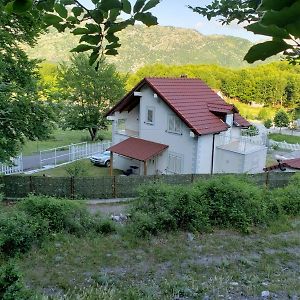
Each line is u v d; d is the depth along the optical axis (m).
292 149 34.00
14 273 4.96
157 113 20.69
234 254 9.26
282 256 9.12
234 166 19.61
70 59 32.56
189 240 10.24
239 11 2.74
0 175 16.05
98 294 6.77
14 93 15.16
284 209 12.91
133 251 9.34
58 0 1.29
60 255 8.95
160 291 7.09
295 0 0.55
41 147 31.98
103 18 1.30
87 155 28.88
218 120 20.23
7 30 15.08
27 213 10.41
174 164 20.31
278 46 0.71
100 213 12.88
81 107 33.41
